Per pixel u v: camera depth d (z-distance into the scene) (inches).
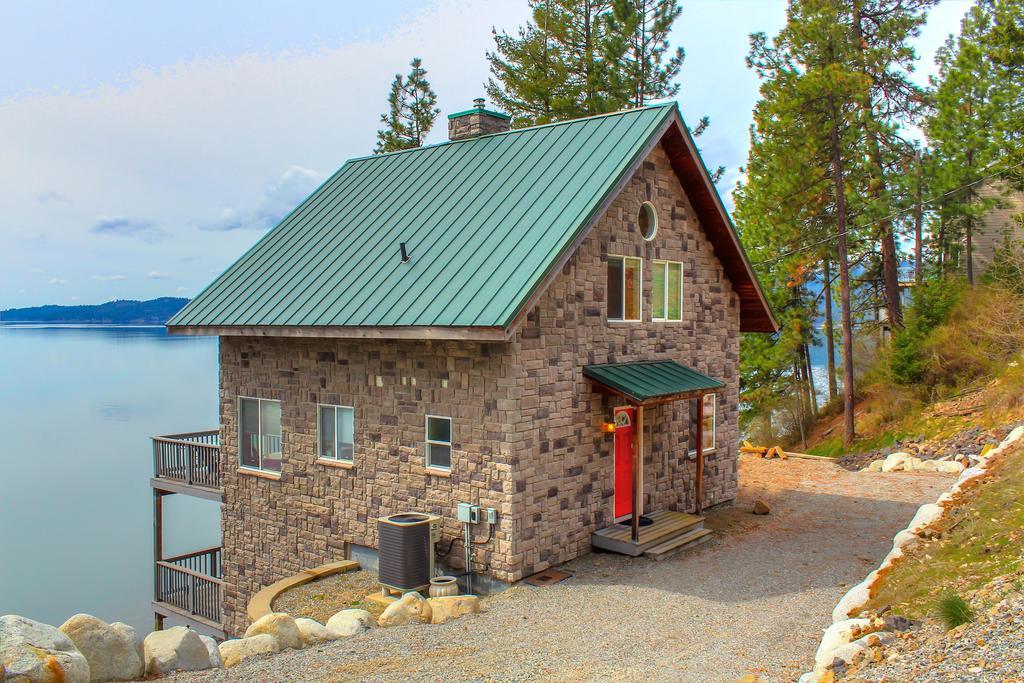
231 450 705.6
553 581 517.0
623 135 609.0
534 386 526.9
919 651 271.4
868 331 1357.0
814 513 699.4
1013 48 1046.4
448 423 553.3
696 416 713.6
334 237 691.4
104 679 301.1
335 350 621.0
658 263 663.8
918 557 409.4
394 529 526.0
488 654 376.2
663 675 337.7
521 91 1337.4
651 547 573.9
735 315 778.2
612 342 602.5
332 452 633.6
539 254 517.0
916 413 1047.6
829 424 1305.4
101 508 2039.9
